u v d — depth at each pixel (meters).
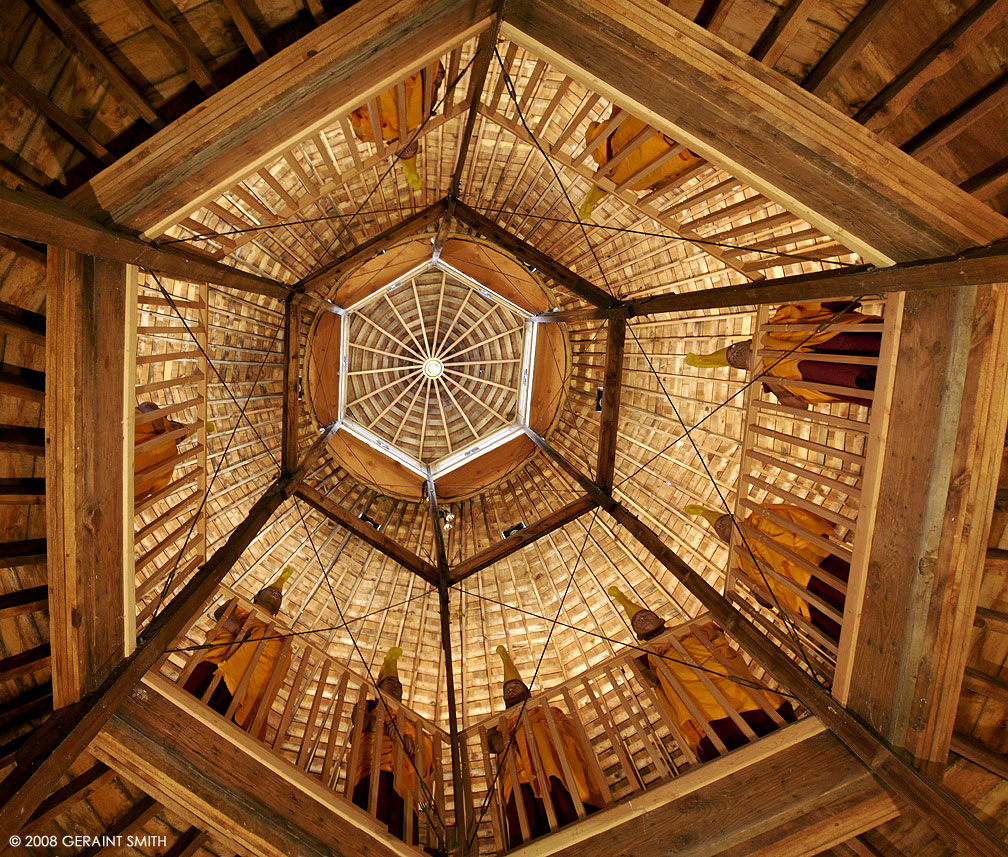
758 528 7.61
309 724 7.26
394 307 14.38
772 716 6.57
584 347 12.77
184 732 5.20
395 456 13.95
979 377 4.74
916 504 5.04
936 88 4.90
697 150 5.30
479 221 9.92
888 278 5.01
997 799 5.84
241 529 6.54
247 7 4.82
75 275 4.55
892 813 4.92
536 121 10.09
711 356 8.80
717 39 4.54
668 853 5.25
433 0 4.58
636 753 9.29
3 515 5.31
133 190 4.66
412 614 11.39
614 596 9.49
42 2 4.20
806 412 6.97
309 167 10.01
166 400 10.27
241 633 7.88
